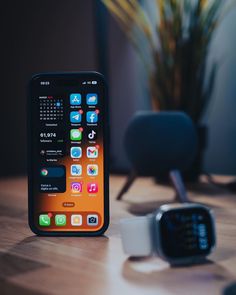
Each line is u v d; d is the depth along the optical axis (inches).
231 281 16.7
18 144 92.2
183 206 19.1
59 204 24.9
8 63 93.6
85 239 24.0
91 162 25.0
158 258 19.9
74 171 25.0
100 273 17.9
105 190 24.6
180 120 42.6
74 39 84.4
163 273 17.7
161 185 52.2
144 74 74.9
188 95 59.1
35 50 90.0
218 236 24.4
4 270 18.4
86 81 25.3
